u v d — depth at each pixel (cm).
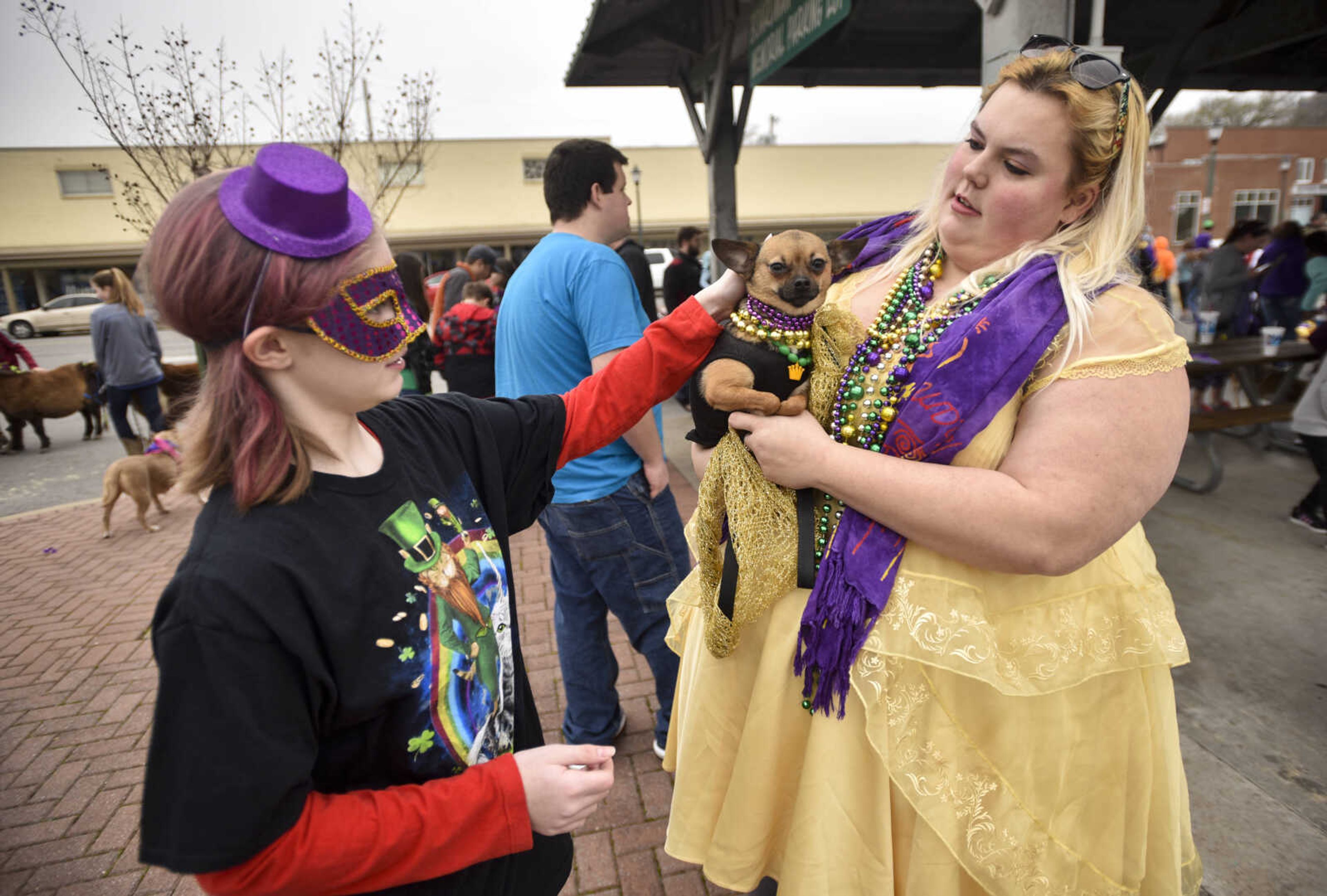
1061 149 112
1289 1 584
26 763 289
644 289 525
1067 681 116
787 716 129
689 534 157
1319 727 252
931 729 116
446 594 98
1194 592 350
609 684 259
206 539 81
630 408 140
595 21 672
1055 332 110
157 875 233
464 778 91
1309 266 661
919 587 116
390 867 83
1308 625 314
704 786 142
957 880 117
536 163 2977
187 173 566
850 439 125
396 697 90
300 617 81
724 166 799
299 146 82
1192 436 475
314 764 84
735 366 129
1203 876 198
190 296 80
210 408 85
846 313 133
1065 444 106
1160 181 2114
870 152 3091
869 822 121
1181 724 260
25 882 231
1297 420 402
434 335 496
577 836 230
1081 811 124
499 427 124
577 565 238
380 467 98
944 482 109
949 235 127
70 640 390
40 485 742
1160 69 640
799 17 512
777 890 143
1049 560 107
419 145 670
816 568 125
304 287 80
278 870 77
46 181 2641
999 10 285
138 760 289
